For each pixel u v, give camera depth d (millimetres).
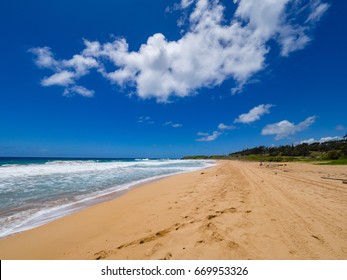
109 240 4727
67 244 4734
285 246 3893
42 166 29594
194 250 3797
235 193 8500
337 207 6254
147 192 10703
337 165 26625
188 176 17984
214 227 4699
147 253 3875
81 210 7629
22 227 5969
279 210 5973
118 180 15969
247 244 3953
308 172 17797
